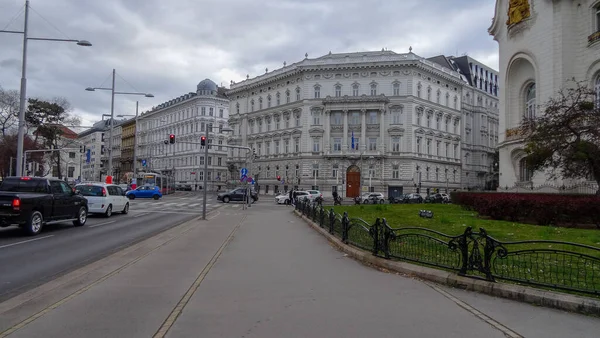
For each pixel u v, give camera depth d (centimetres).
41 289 713
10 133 6050
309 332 506
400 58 6131
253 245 1284
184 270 888
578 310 580
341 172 6172
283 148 6888
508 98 3191
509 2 3083
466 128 7662
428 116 6475
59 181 1648
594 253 922
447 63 7569
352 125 6231
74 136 8625
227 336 491
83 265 961
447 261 801
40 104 5847
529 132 2159
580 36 2583
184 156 9138
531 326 529
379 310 597
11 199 1355
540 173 2756
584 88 2000
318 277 822
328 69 6356
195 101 8888
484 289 684
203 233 1606
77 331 505
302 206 2489
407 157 6038
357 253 1028
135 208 3198
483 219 1888
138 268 905
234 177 7812
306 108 6450
